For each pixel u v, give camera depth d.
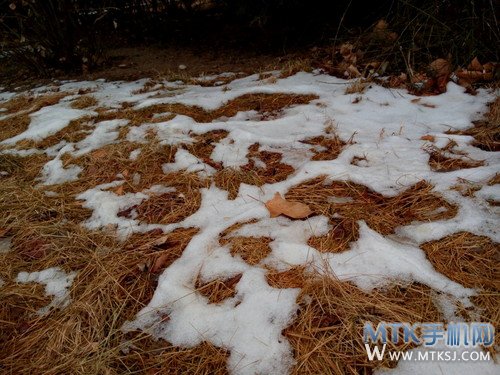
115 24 4.34
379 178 1.86
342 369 1.16
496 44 2.79
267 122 2.48
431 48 3.08
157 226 1.78
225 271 1.49
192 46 4.59
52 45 4.14
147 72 3.98
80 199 2.01
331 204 1.75
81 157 2.34
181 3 5.29
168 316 1.37
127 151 2.33
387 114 2.51
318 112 2.57
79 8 4.42
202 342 1.28
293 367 1.17
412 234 1.55
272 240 1.59
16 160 2.43
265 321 1.29
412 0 3.26
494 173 1.77
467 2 2.95
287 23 4.34
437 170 1.90
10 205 1.97
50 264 1.62
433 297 1.30
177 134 2.45
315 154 2.15
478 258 1.42
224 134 2.42
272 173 2.04
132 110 2.86
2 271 1.60
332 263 1.45
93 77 4.00
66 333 1.33
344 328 1.24
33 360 1.27
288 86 2.99
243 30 4.73
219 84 3.38
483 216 1.57
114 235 1.75
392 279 1.37
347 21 4.02
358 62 3.23
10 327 1.39
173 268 1.53
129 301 1.45
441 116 2.43
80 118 2.83
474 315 1.24
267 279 1.42
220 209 1.83
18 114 3.12
